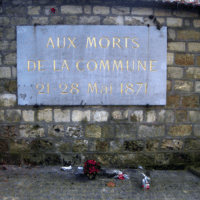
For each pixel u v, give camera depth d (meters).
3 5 3.49
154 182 3.24
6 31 3.52
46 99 3.56
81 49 3.51
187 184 3.20
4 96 3.60
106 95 3.58
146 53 3.55
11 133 3.65
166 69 3.59
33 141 3.67
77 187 3.03
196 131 3.74
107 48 3.53
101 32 3.50
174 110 3.69
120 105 3.63
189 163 3.78
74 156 3.69
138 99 3.60
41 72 3.53
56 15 3.50
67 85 3.55
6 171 3.46
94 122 3.65
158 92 3.60
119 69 3.56
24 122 3.63
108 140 3.68
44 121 3.63
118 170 3.63
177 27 3.59
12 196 2.75
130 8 3.54
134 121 3.67
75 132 3.66
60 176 3.35
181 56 3.63
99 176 3.38
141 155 3.73
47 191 2.90
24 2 3.48
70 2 3.49
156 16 3.56
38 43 3.50
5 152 3.69
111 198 2.78
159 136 3.71
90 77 3.55
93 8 3.51
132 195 2.86
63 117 3.63
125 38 3.52
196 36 3.62
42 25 3.47
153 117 3.68
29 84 3.54
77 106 3.61
